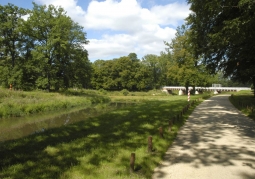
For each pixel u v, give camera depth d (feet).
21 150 24.62
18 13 149.89
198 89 207.82
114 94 225.15
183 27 148.87
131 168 18.10
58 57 150.61
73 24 160.76
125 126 38.47
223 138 30.12
